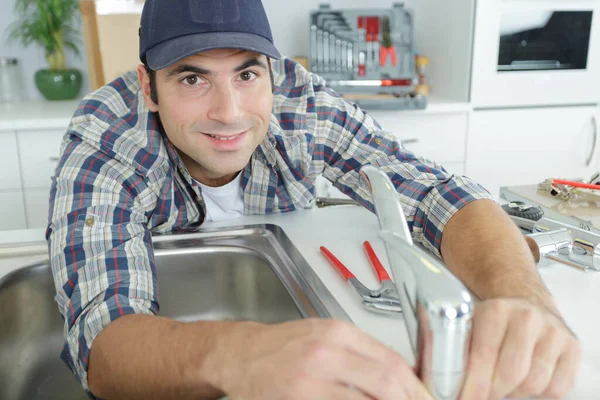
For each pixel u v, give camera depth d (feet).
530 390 1.60
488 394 1.58
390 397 1.41
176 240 3.10
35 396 2.73
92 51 7.20
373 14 7.80
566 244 2.61
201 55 2.53
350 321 2.12
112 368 1.92
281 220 3.40
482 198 2.84
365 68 7.94
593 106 8.05
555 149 8.07
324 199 3.99
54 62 8.02
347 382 1.44
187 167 3.16
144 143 2.88
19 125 6.56
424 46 8.99
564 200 3.29
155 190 2.97
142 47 2.79
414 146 7.68
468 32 7.55
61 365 2.89
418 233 3.06
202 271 3.03
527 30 7.59
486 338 1.63
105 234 2.55
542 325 1.69
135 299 2.31
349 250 2.86
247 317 3.04
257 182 3.36
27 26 7.95
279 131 3.25
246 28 2.66
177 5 2.61
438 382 1.38
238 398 1.59
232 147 2.75
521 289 2.04
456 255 2.55
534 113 7.87
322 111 3.43
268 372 1.52
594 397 1.64
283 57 3.68
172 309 3.06
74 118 2.94
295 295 2.39
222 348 1.68
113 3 6.71
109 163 2.78
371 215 3.47
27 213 6.92
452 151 7.79
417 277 1.32
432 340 1.32
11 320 2.74
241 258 3.00
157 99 2.77
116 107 3.01
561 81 7.84
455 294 1.29
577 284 2.43
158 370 1.79
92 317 2.16
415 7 8.96
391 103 7.27
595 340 1.97
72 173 2.70
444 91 8.39
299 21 8.84
